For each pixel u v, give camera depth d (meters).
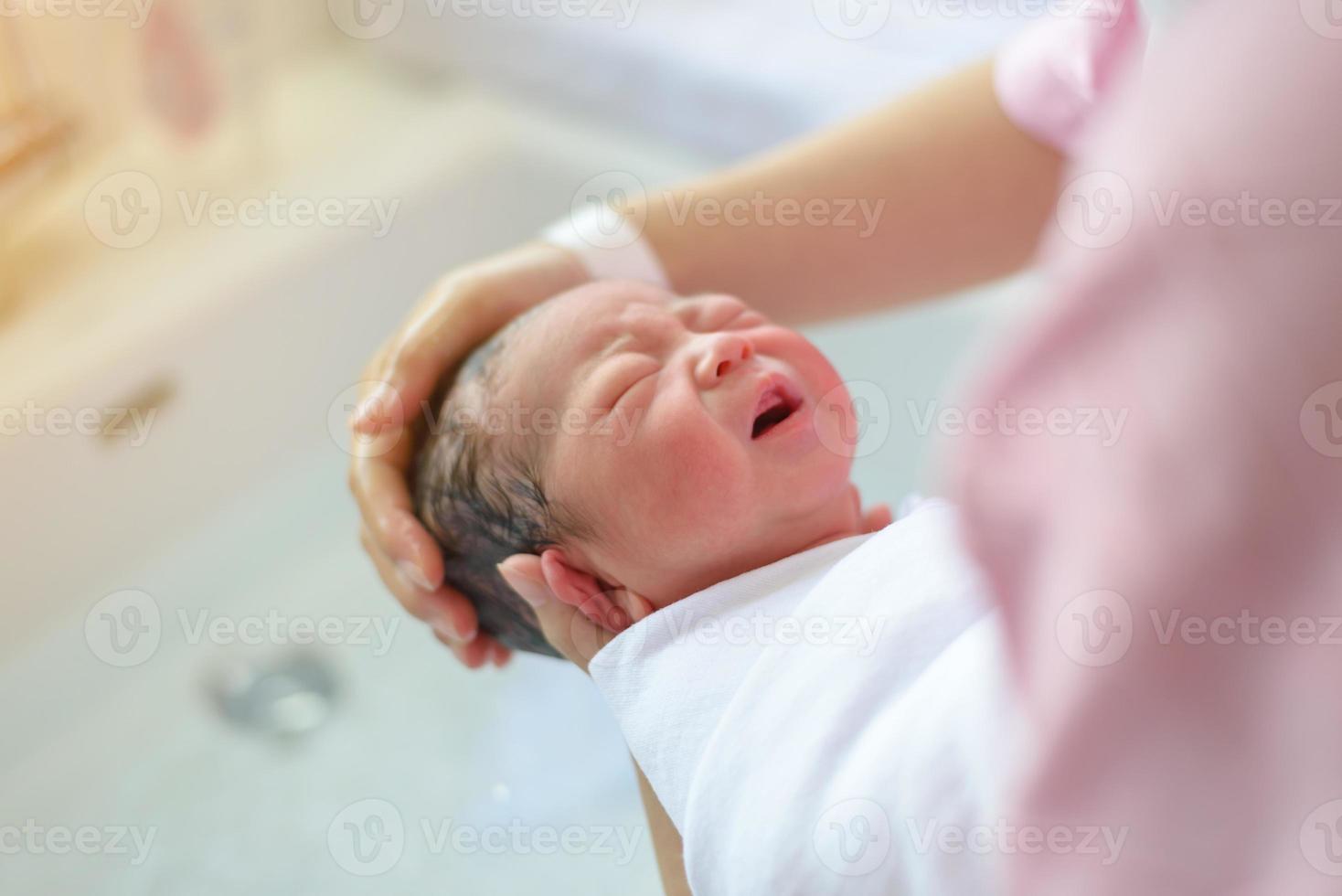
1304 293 0.26
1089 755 0.30
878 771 0.56
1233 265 0.26
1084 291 0.27
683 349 0.83
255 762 1.53
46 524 1.40
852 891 0.57
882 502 1.62
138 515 1.50
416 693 1.60
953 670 0.57
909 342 1.55
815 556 0.77
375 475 0.90
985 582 0.32
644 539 0.80
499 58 1.75
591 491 0.80
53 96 1.51
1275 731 0.29
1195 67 0.27
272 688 1.59
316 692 1.60
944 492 0.30
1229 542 0.27
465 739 1.55
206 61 1.57
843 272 1.03
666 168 1.68
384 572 0.92
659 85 1.66
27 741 1.44
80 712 1.49
